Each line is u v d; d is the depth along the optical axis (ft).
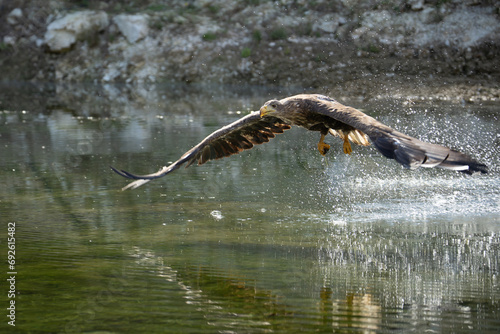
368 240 32.22
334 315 22.22
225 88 91.86
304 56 93.40
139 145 58.49
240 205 39.47
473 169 16.96
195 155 26.58
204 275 26.73
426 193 41.81
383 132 18.70
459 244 31.27
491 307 23.06
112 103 84.99
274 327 21.44
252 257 29.40
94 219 36.50
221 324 21.57
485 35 86.74
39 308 23.25
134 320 22.02
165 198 41.42
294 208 38.83
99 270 27.48
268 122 27.55
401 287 25.35
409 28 91.20
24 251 30.32
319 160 52.16
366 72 86.38
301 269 27.63
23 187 44.45
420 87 80.48
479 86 79.20
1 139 62.69
